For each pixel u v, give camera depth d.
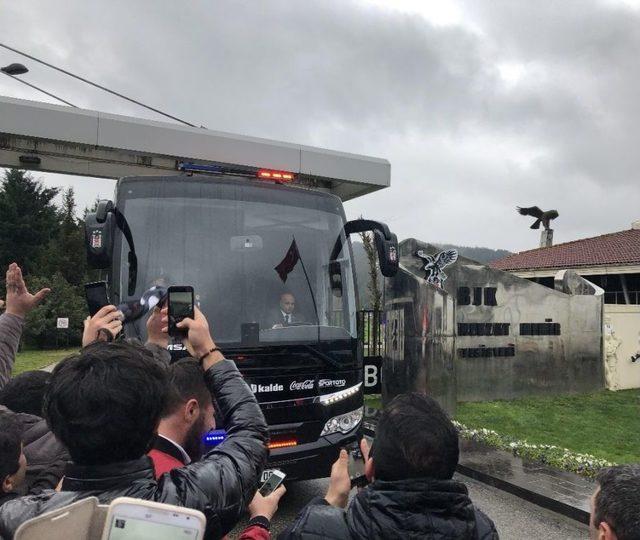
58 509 1.21
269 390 4.47
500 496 6.04
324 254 5.19
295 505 5.55
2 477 1.92
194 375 2.04
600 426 8.94
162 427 1.98
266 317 4.71
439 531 1.60
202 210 4.90
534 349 11.74
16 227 40.50
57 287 30.75
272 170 5.74
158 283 4.57
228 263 4.79
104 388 1.39
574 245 25.95
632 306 13.26
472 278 11.12
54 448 2.41
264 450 1.67
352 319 5.11
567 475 6.32
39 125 5.52
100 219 4.38
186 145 5.91
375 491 1.68
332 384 4.75
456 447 1.72
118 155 5.97
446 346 9.68
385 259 5.15
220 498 1.47
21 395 2.73
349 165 6.41
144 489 1.42
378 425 1.78
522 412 9.98
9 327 2.69
